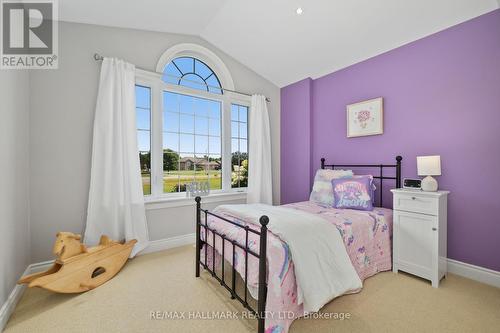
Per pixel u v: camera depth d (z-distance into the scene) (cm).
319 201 277
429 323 152
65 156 227
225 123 343
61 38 226
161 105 288
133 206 251
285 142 394
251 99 356
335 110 328
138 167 255
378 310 166
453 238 224
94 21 237
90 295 184
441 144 231
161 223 281
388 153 272
